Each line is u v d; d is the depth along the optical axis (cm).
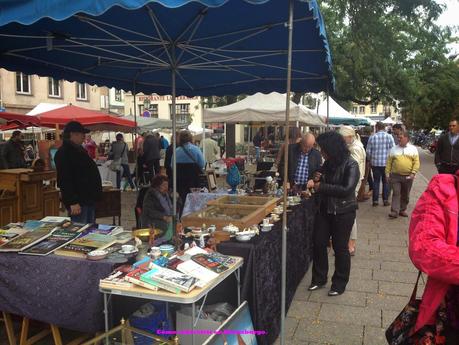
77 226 360
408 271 510
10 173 580
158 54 488
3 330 357
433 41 1375
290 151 625
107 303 270
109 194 715
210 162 1349
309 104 2317
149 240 331
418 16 1160
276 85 595
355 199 431
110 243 314
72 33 389
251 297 302
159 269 255
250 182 777
